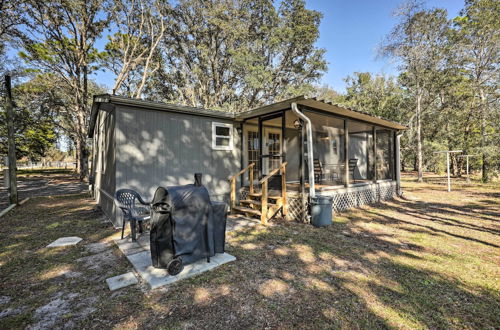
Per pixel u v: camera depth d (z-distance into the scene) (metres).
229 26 13.23
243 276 2.71
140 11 13.85
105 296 2.32
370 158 8.64
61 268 2.95
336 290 2.41
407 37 13.29
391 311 2.06
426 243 3.80
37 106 16.36
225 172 6.43
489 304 2.16
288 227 4.80
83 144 15.23
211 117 6.12
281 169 5.40
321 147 8.10
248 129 7.22
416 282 2.56
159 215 2.69
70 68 13.68
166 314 2.04
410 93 16.03
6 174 7.23
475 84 12.79
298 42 15.09
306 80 17.17
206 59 15.32
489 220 5.21
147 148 5.03
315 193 5.62
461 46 12.53
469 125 14.16
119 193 4.25
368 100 18.78
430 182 13.54
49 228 4.71
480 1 11.99
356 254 3.36
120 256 3.33
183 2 13.94
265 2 14.86
